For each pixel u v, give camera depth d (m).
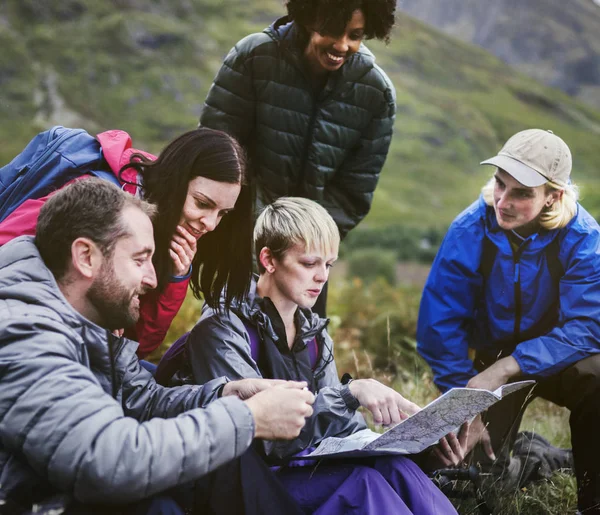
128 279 2.11
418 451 2.52
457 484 3.27
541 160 3.27
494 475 3.43
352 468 2.45
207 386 2.42
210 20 132.38
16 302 2.03
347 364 6.17
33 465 1.90
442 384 3.64
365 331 7.79
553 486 3.52
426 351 3.68
